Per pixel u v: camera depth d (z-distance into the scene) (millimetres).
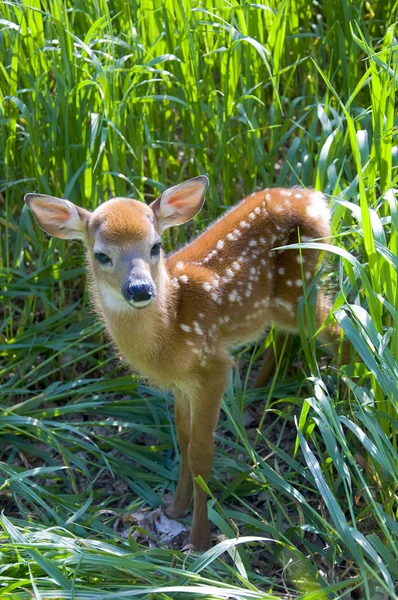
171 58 2062
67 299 2281
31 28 2146
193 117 2145
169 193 1876
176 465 2027
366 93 2240
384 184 1867
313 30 2340
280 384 2105
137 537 1899
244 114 2115
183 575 1641
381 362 1706
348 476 1720
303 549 1833
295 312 2004
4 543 1735
